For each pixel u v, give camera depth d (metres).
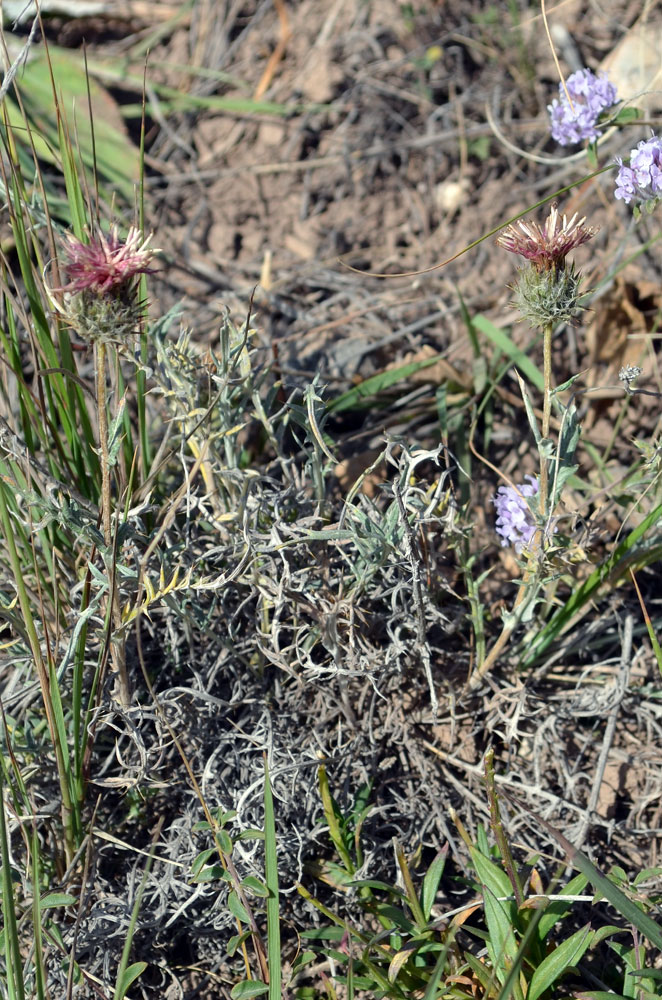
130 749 0.74
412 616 0.74
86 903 0.71
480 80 1.12
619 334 0.88
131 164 1.07
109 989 0.70
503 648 0.78
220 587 0.74
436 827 0.75
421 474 0.84
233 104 1.13
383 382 0.85
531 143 1.05
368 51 1.16
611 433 0.87
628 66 0.94
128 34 1.26
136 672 0.76
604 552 0.82
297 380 0.88
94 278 0.64
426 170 1.05
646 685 0.78
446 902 0.73
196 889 0.72
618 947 0.70
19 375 0.74
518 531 0.75
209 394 0.75
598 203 0.96
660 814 0.75
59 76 1.10
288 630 0.77
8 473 0.74
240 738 0.76
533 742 0.77
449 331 0.92
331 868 0.73
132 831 0.74
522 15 1.14
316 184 1.07
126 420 0.77
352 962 0.69
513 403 0.88
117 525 0.68
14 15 1.13
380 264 0.99
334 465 0.81
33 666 0.75
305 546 0.74
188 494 0.72
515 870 0.68
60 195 0.96
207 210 1.05
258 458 0.84
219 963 0.72
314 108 1.12
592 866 0.66
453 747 0.77
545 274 0.66
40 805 0.74
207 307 0.94
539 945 0.69
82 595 0.73
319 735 0.75
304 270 0.97
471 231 0.99
